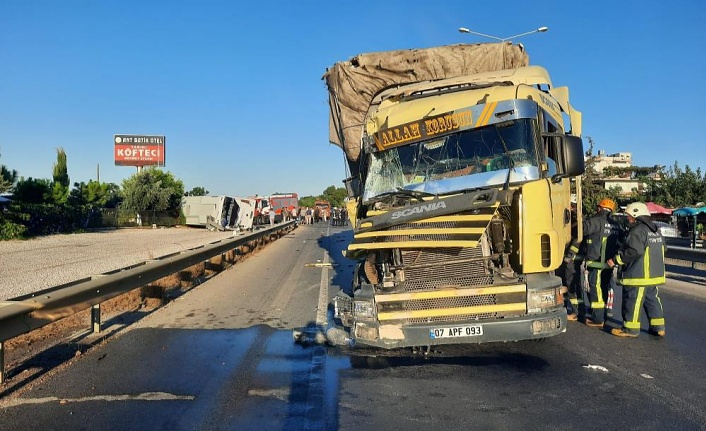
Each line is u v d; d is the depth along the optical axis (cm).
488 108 683
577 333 756
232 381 554
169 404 490
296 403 494
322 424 447
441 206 612
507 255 595
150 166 5378
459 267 589
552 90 904
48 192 3453
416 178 718
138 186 4634
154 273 922
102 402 493
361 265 689
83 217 3850
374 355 646
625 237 729
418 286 589
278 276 1384
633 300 720
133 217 4566
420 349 664
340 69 932
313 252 2119
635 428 431
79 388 529
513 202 598
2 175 3525
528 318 555
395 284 593
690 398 498
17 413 465
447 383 546
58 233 3362
